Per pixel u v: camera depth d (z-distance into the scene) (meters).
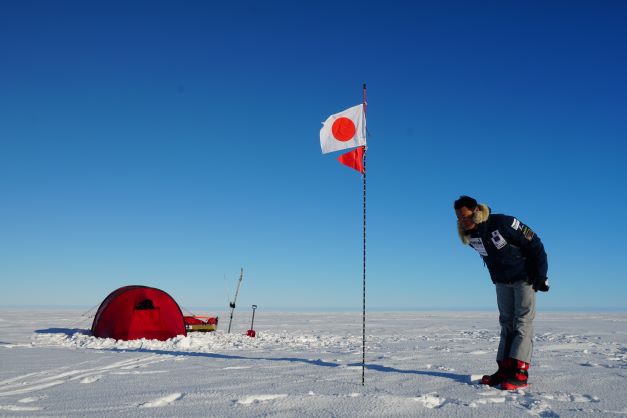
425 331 17.70
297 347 10.18
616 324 25.27
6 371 6.36
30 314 35.78
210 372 6.17
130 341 10.90
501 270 5.19
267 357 7.97
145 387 5.09
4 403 4.30
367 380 5.44
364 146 5.95
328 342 11.66
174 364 7.07
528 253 5.11
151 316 11.93
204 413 3.92
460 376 5.69
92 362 7.34
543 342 11.51
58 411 3.99
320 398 4.40
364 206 5.79
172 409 4.06
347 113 6.00
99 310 12.48
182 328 12.13
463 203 5.20
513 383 4.93
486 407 4.15
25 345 10.48
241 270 13.66
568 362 7.24
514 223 5.06
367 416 3.86
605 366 6.80
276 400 4.35
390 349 9.67
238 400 4.38
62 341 11.30
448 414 3.92
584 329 19.42
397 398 4.39
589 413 3.96
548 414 3.95
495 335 15.12
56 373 6.19
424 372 6.05
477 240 5.27
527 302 5.10
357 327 21.02
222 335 12.80
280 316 38.84
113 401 4.36
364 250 5.64
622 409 4.12
